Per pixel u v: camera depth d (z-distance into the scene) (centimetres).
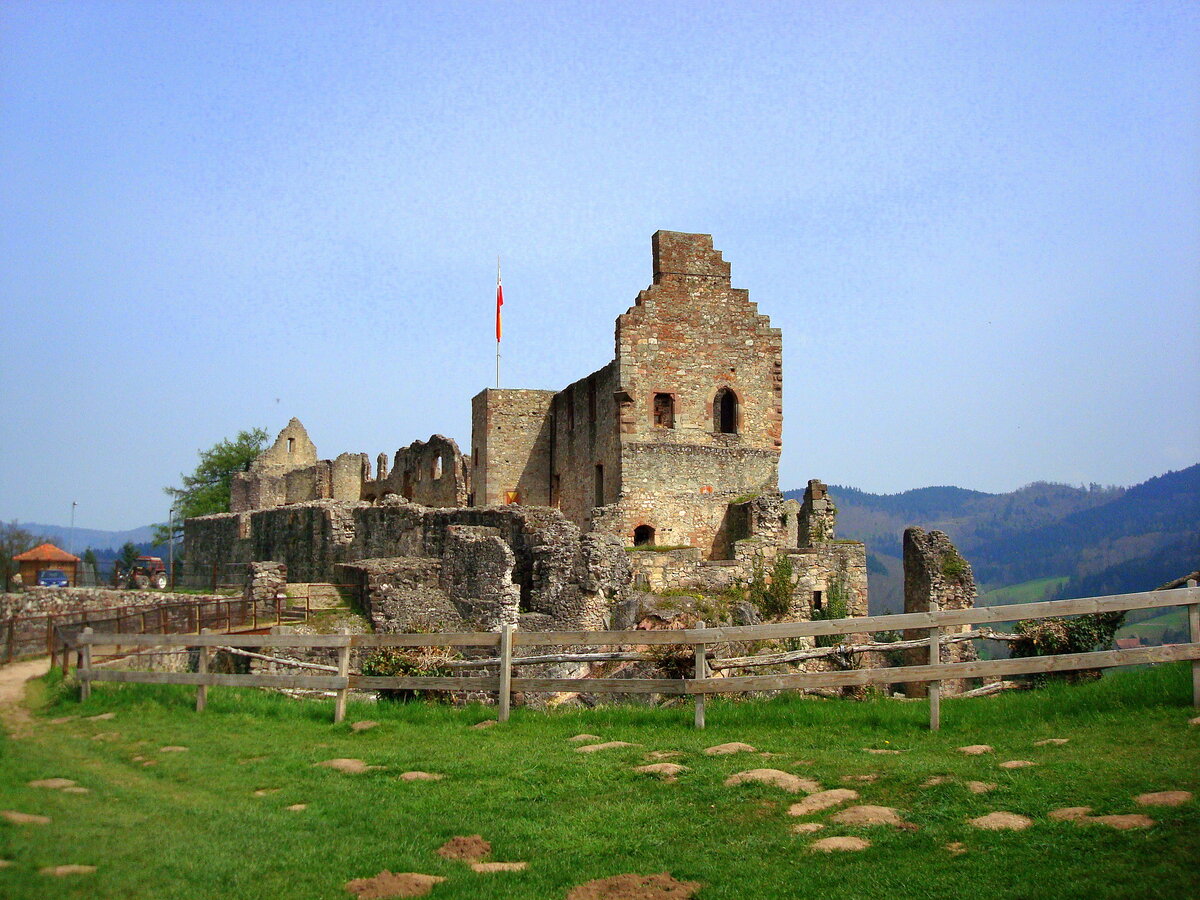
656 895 1182
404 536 4203
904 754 1602
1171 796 1260
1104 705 1727
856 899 1135
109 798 1444
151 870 1190
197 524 6644
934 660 1764
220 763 1669
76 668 2173
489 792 1521
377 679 2005
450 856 1302
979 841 1236
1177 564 13700
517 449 5544
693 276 4712
